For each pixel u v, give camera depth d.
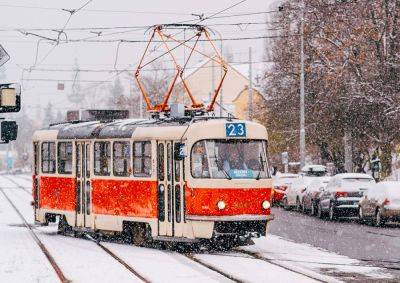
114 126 28.25
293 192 51.31
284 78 71.38
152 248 26.39
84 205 29.44
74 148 30.14
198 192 24.44
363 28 58.12
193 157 24.69
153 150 25.83
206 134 24.72
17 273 19.95
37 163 33.09
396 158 61.12
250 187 24.83
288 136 69.75
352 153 67.62
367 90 57.00
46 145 32.34
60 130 31.52
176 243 25.94
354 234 31.81
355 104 58.72
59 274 19.73
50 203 31.89
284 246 26.86
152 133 25.95
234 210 24.52
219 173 24.58
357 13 59.47
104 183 28.19
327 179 46.03
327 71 61.50
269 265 21.36
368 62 58.44
